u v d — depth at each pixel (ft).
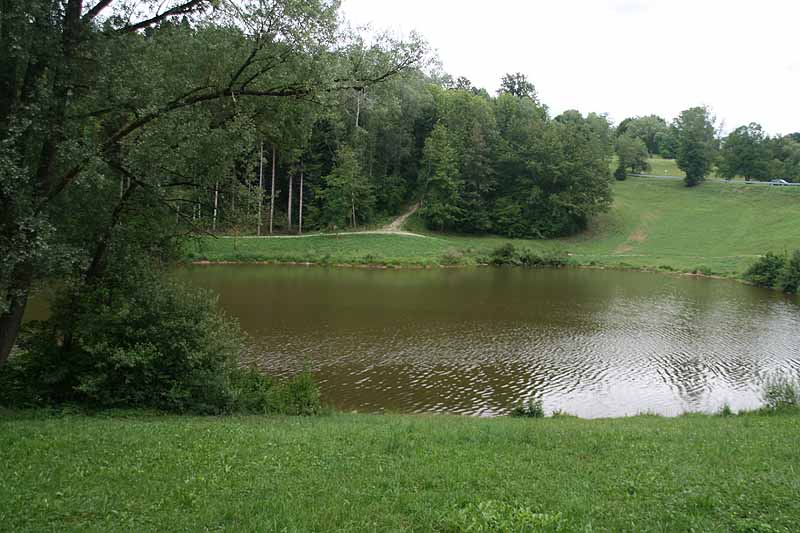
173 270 63.98
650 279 205.05
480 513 23.52
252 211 58.39
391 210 304.50
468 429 43.24
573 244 284.82
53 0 41.50
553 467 31.68
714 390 82.99
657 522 22.76
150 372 54.34
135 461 31.68
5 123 40.45
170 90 49.37
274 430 41.50
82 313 54.24
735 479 28.25
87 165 42.60
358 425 45.98
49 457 31.76
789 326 126.00
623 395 80.38
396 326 115.96
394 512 24.18
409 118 294.05
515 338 109.09
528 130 318.65
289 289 160.25
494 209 302.66
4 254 39.34
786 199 310.65
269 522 22.68
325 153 292.81
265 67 51.55
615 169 423.23
